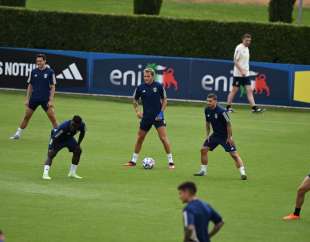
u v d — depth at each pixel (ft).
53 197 173.47
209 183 192.75
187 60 349.00
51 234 144.77
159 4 398.21
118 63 354.74
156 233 147.64
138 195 177.99
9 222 152.25
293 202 176.24
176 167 212.23
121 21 368.68
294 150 246.88
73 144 192.65
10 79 362.33
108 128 275.18
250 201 175.63
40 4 572.10
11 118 288.30
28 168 203.00
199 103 349.61
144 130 209.56
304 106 346.95
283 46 362.33
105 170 204.64
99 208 165.37
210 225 154.10
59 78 358.64
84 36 372.17
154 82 206.69
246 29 362.53
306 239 146.61
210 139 199.72
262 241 144.56
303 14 583.17
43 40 374.22
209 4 602.03
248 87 328.49
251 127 292.61
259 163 222.69
